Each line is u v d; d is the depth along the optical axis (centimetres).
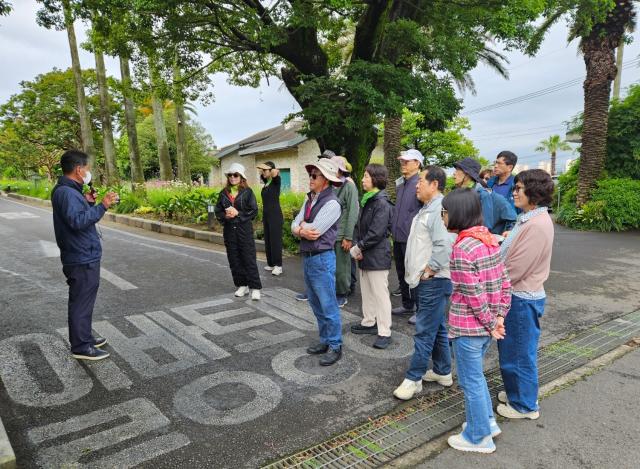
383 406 298
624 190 1224
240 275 532
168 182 1470
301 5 677
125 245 880
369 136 898
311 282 354
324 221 337
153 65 941
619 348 399
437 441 262
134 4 700
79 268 343
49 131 2462
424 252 311
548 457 244
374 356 374
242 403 296
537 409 283
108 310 475
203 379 327
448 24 801
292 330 429
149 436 258
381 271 384
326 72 901
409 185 467
